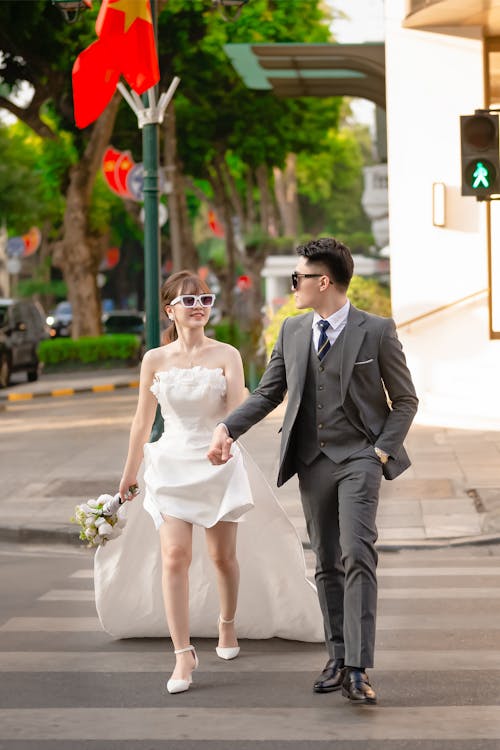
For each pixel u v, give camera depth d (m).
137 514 9.02
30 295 105.31
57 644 9.32
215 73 54.25
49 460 21.22
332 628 7.88
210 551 8.57
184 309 8.35
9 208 83.50
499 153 17.05
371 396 7.65
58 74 48.72
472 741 6.83
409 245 25.39
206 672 8.41
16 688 8.10
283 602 9.08
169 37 50.44
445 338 25.16
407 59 25.17
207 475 8.23
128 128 54.19
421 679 8.11
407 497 16.14
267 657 8.80
